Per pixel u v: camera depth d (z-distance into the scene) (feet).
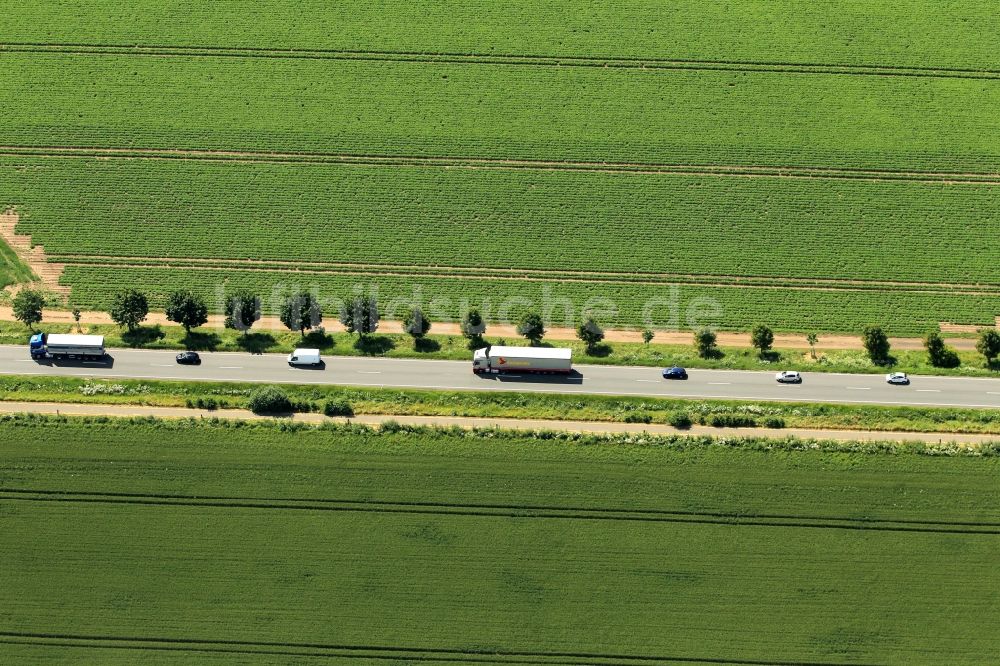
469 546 384.68
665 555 383.04
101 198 494.59
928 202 497.05
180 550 383.04
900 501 391.86
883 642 367.25
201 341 442.91
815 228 489.26
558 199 496.64
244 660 363.56
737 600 374.84
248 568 379.76
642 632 369.30
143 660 363.35
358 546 384.47
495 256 479.41
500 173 504.43
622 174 505.25
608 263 477.77
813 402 422.41
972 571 378.94
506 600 374.63
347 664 363.56
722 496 394.11
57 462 398.83
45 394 419.74
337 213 491.31
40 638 368.07
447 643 367.25
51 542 384.06
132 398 419.54
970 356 443.73
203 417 411.13
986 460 398.42
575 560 382.22
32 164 504.43
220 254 479.00
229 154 510.58
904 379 430.20
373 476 398.21
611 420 416.05
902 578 378.12
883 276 474.49
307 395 421.18
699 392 427.74
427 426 408.87
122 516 389.80
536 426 413.18
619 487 396.16
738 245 483.92
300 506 392.88
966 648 365.40
